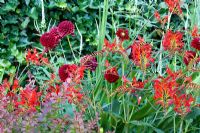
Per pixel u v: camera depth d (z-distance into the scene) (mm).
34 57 2590
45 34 2543
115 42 2541
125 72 2684
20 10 3750
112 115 2488
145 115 2570
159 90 2262
